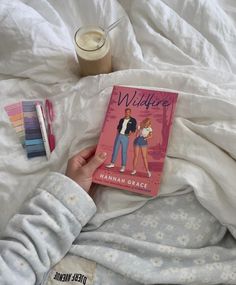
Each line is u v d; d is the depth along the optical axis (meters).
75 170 0.83
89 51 0.93
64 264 0.78
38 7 1.08
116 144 0.84
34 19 1.02
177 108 0.85
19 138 0.94
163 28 1.01
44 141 0.92
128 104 0.88
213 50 0.98
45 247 0.76
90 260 0.78
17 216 0.78
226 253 0.77
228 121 0.82
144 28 1.02
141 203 0.81
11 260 0.73
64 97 0.97
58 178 0.81
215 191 0.77
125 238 0.78
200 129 0.82
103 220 0.81
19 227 0.77
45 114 0.96
